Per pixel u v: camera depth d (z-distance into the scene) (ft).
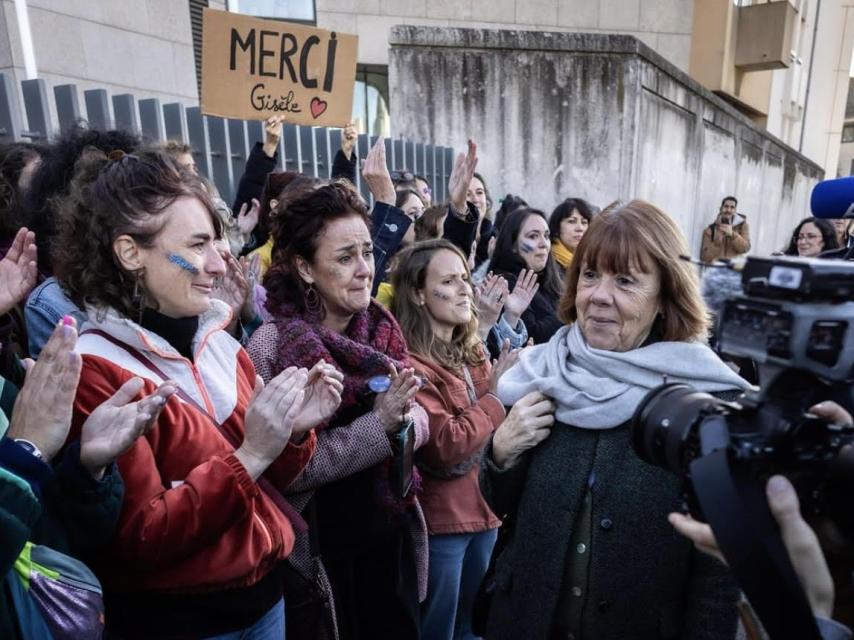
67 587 3.57
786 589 2.37
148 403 3.71
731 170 34.12
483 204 14.11
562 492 4.66
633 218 4.59
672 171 25.34
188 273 4.41
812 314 2.44
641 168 21.66
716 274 2.90
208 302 4.64
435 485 7.02
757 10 37.29
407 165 18.33
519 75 20.56
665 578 4.37
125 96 10.62
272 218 6.43
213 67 10.29
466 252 9.70
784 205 48.34
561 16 32.83
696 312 4.61
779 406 2.67
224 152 12.66
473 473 7.25
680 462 3.10
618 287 4.62
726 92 38.04
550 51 20.34
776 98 51.37
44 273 5.78
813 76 59.11
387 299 8.63
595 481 4.57
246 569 4.39
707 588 4.26
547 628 4.57
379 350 6.40
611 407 4.53
